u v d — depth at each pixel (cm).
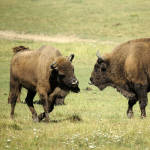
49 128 3888
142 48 4694
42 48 4628
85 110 5934
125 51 4831
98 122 4303
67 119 4722
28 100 4831
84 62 11512
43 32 17200
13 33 16788
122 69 4850
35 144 3244
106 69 4997
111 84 5047
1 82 8881
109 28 17562
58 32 17200
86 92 7775
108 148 3091
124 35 16262
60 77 4312
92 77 5131
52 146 3188
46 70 4388
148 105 6625
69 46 12975
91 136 3456
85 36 16275
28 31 17375
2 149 3092
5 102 6725
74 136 3419
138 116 5275
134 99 4903
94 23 18612
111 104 6588
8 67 10919
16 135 3578
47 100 4450
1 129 3853
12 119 4584
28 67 4597
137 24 17862
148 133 3556
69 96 7325
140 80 4659
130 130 3603
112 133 3553
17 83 4828
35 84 4541
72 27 18112
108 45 13588
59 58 4334
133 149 3083
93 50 12419
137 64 4650
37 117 4678
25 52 4816
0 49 12888
